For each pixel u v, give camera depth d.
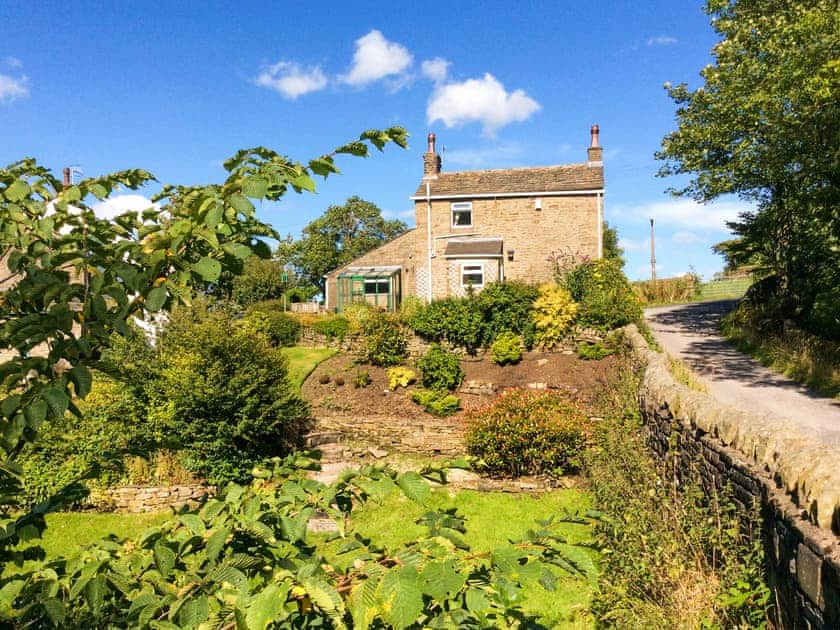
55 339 1.68
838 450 3.85
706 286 39.00
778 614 3.80
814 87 12.90
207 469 10.99
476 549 7.89
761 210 18.14
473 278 25.09
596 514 1.97
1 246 1.99
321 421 14.00
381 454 12.65
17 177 2.02
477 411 11.97
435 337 17.64
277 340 22.42
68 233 2.04
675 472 6.91
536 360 16.23
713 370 14.32
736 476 4.89
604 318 16.27
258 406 11.48
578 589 5.98
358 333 19.41
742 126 16.69
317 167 1.85
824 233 14.05
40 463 9.99
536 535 1.75
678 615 4.33
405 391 15.87
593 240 24.50
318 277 58.38
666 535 5.14
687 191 19.62
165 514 10.16
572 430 10.45
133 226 2.19
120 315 1.75
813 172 14.27
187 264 1.70
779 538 3.82
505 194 25.09
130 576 1.76
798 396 11.57
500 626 2.00
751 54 16.86
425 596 1.74
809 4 15.26
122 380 1.93
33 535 1.87
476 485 10.40
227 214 1.76
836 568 2.96
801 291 17.36
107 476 10.33
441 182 26.88
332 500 1.94
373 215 60.44
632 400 10.77
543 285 18.09
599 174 25.02
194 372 11.15
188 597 1.54
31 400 1.56
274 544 1.95
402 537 8.38
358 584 1.53
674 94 19.77
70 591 1.68
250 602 1.42
